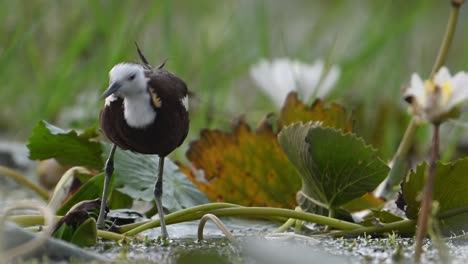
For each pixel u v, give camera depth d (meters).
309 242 7.41
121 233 7.78
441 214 7.70
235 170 9.21
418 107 5.86
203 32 16.14
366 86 15.77
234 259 6.82
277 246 7.21
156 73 7.46
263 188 9.20
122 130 7.42
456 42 19.11
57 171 10.48
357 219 8.49
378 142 13.51
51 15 16.67
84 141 8.66
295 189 9.12
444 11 19.77
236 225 8.53
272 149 9.16
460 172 7.52
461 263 6.59
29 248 6.15
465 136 13.88
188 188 8.77
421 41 18.55
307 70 12.25
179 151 12.73
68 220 7.11
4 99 15.25
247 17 16.47
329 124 9.62
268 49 15.38
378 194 9.27
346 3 17.98
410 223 7.75
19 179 9.59
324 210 8.38
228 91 15.63
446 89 5.79
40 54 16.11
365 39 16.17
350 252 7.04
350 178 7.91
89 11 16.45
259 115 14.84
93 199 8.22
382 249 7.13
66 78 14.50
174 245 7.33
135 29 15.09
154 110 7.30
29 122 14.73
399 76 15.42
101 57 14.85
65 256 6.43
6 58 14.20
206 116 13.99
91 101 14.02
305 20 20.33
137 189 8.48
